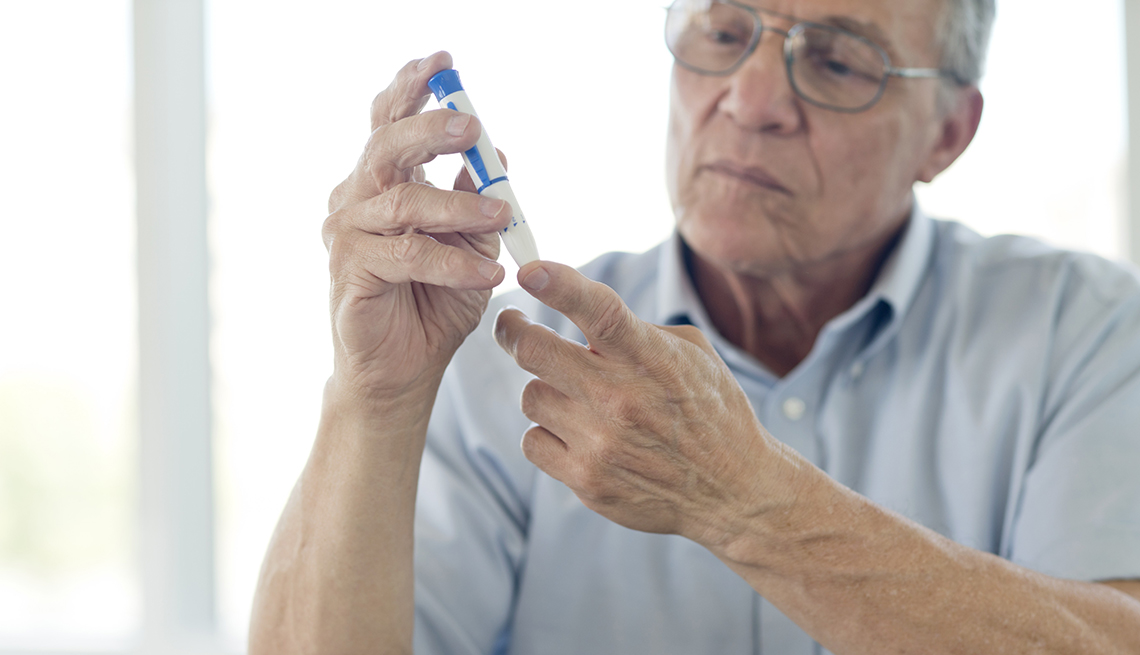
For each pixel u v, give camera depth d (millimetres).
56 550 1814
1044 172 1490
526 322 783
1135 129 1461
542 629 961
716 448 787
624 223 1570
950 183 1514
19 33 1787
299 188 1750
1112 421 890
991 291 978
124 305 1812
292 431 1771
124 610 1818
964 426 943
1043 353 933
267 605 859
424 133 760
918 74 930
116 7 1790
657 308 1028
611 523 962
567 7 1573
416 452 842
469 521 952
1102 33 1469
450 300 809
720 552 813
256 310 1767
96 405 1812
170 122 1773
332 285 785
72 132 1796
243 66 1755
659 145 1555
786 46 908
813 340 1003
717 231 938
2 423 1802
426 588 919
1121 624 811
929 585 797
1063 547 869
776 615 938
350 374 807
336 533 839
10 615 1822
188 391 1796
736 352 983
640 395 775
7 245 1796
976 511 930
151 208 1763
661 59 1550
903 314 969
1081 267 964
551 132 1578
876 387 978
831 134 915
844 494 807
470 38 1604
